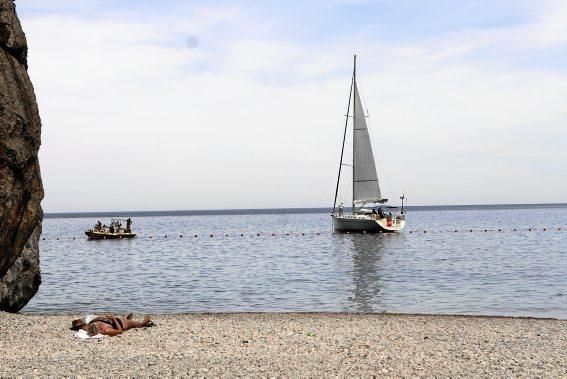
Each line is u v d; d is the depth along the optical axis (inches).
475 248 2379.4
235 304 1047.6
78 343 594.2
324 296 1130.0
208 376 464.1
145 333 659.4
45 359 518.0
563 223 5049.2
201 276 1521.9
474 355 553.6
